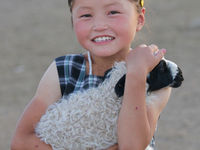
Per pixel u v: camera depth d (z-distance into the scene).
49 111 2.30
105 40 2.25
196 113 7.38
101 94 2.24
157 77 2.30
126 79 2.18
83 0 2.24
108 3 2.22
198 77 9.08
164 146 6.21
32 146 2.32
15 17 15.27
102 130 2.21
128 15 2.25
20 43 12.47
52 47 11.92
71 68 2.37
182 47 11.12
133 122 2.14
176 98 8.07
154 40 11.64
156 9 14.48
